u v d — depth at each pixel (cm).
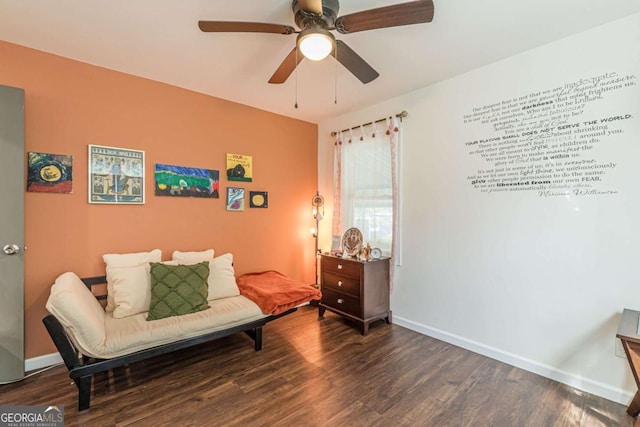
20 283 212
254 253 355
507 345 241
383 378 218
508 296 241
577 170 208
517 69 234
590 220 204
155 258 273
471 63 248
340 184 376
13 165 209
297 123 397
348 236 340
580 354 207
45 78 232
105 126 257
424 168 297
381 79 279
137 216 274
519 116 234
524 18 189
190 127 304
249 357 248
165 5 178
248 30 168
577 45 207
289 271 388
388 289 321
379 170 336
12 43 220
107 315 233
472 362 242
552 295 220
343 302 318
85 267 249
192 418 175
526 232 232
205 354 254
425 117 296
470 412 181
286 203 386
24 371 215
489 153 252
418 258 303
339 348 265
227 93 314
